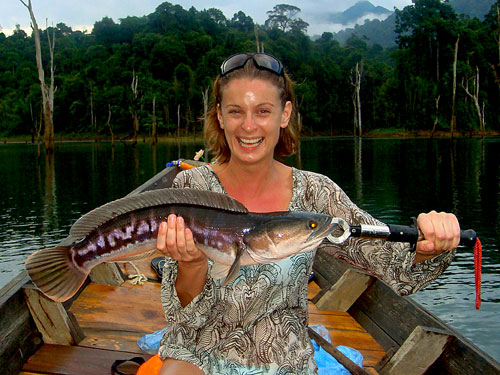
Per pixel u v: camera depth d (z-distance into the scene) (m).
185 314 2.43
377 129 79.31
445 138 62.56
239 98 2.53
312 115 78.94
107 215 2.51
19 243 11.13
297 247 2.36
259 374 2.47
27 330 3.71
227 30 104.00
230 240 2.42
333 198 2.71
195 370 2.43
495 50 67.88
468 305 7.05
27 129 71.25
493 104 66.94
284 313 2.56
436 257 2.46
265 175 2.71
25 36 113.00
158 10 101.00
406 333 3.77
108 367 3.57
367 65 83.25
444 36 67.94
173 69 78.12
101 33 100.31
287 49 89.00
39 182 21.81
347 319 4.52
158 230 2.32
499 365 2.90
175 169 10.88
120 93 69.44
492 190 18.08
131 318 4.39
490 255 9.52
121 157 37.72
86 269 2.51
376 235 2.31
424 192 17.94
